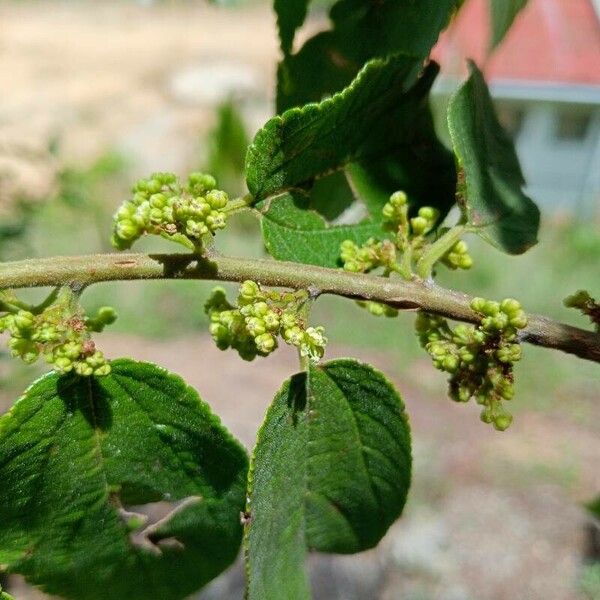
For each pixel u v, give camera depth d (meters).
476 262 0.93
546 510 0.66
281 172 0.14
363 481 0.14
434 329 0.14
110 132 1.57
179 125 1.60
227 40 2.18
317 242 0.15
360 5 0.16
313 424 0.13
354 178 0.15
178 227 0.12
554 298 0.89
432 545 0.63
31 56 2.07
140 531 0.13
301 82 0.17
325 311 0.89
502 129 0.17
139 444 0.13
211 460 0.13
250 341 0.13
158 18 2.36
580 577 0.61
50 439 0.12
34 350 0.12
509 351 0.13
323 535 0.14
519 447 0.73
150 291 0.94
